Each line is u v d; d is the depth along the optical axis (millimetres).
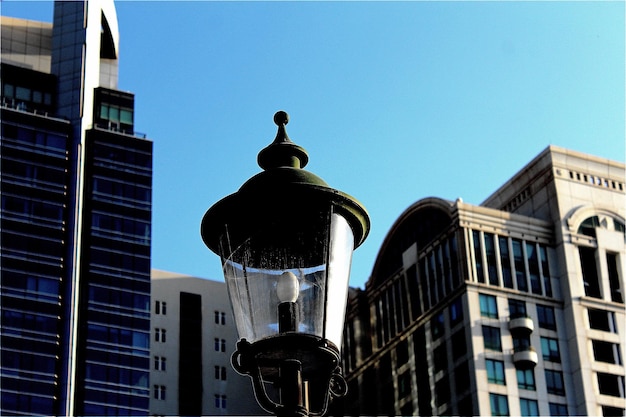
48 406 172625
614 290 172000
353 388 186625
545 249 173375
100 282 186875
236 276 13508
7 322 176250
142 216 195625
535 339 163875
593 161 181000
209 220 13719
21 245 182875
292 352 13023
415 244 181000
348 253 13680
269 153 14242
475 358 160125
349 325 192500
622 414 161125
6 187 186250
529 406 158250
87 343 180875
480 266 168625
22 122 193000
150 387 194250
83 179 194250
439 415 164000
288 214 13391
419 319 175125
